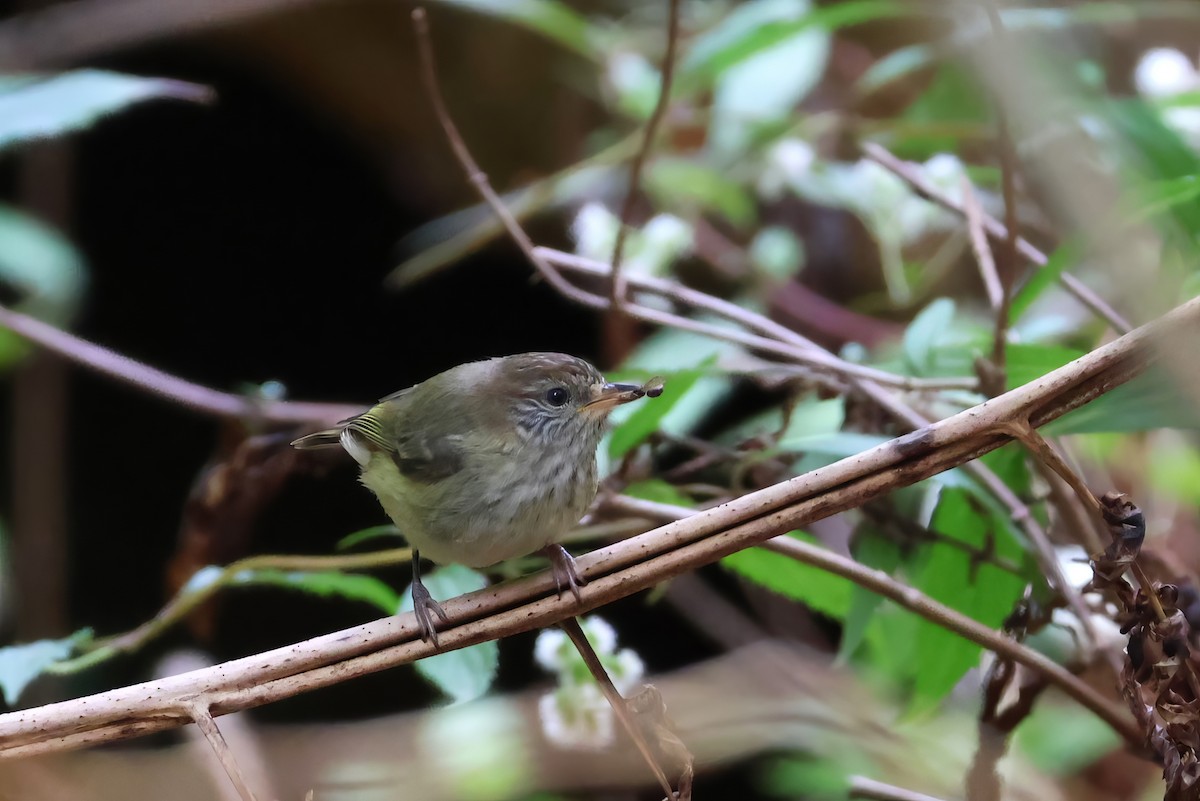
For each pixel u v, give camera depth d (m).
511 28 12.85
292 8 11.70
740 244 13.01
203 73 13.48
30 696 11.57
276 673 4.86
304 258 14.69
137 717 4.75
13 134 6.90
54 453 12.55
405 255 14.21
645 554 5.00
